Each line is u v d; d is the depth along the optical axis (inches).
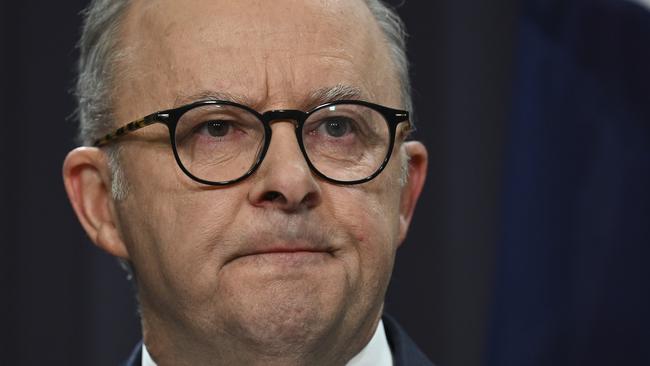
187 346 144.4
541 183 229.3
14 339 255.0
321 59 138.9
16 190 255.4
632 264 224.7
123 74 146.4
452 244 251.4
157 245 140.2
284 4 140.6
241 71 136.3
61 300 255.8
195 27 139.7
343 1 146.3
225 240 133.9
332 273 134.6
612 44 229.0
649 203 224.8
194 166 135.9
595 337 225.0
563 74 230.5
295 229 132.3
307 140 137.4
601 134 227.9
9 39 255.0
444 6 253.1
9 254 255.3
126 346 254.1
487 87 252.7
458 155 251.9
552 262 227.8
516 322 228.5
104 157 151.0
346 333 139.9
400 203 150.1
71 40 257.0
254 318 132.3
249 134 135.3
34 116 255.8
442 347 251.4
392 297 253.9
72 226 256.4
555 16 232.1
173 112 136.1
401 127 146.5
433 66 253.1
